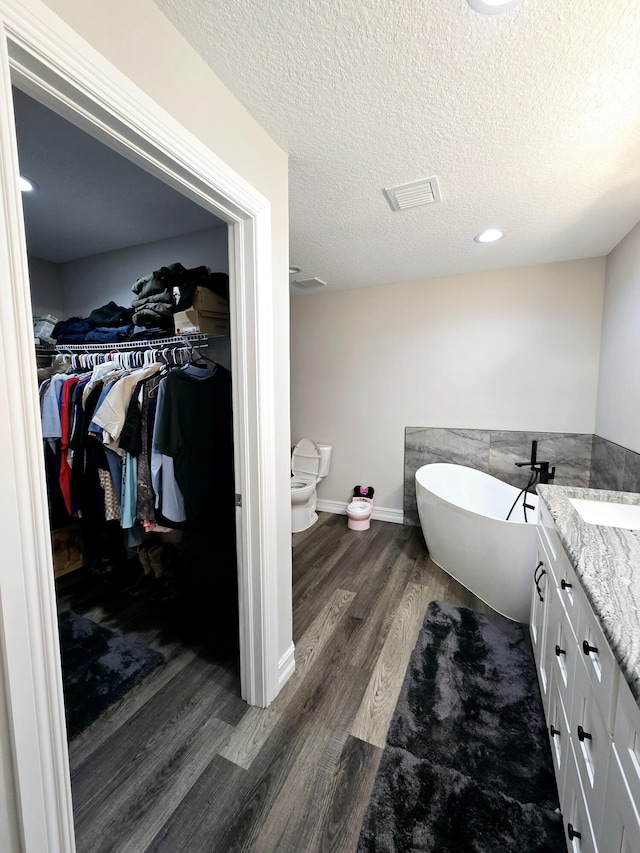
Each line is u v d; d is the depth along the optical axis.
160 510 1.77
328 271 2.98
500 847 1.03
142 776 1.24
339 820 1.10
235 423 1.39
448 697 1.55
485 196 1.80
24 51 0.64
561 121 1.28
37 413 0.66
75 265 2.62
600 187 1.71
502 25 0.94
